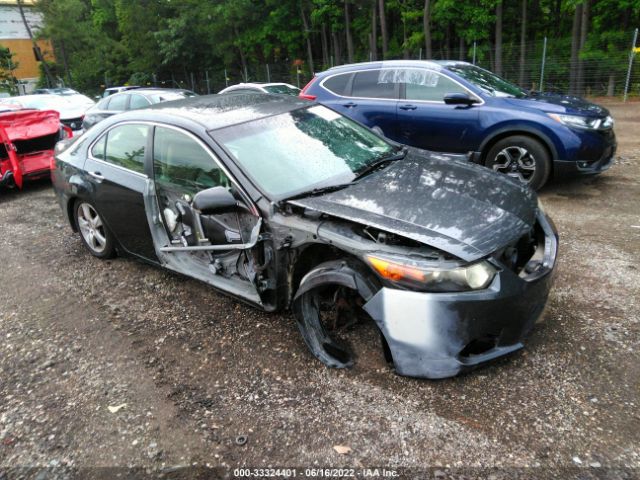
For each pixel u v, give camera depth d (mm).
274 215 3018
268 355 3146
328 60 31531
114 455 2441
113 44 41469
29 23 52281
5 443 2586
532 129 5762
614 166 7355
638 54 16984
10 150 7418
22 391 3012
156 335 3510
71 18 41938
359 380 2822
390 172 3436
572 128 5590
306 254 2977
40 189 8234
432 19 24891
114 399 2859
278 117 3812
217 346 3303
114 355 3309
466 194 3049
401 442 2361
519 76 20750
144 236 4082
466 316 2471
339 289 2957
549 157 5816
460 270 2447
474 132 6137
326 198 3051
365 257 2611
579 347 2953
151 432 2570
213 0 30891
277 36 30844
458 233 2605
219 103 4090
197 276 3674
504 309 2533
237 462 2332
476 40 24953
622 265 3984
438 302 2455
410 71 6648
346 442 2391
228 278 3506
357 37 32406
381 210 2828
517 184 3348
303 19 29375
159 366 3141
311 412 2607
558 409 2482
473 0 23734
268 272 3107
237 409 2688
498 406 2539
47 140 7965
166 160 3707
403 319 2521
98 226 4793
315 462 2291
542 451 2246
